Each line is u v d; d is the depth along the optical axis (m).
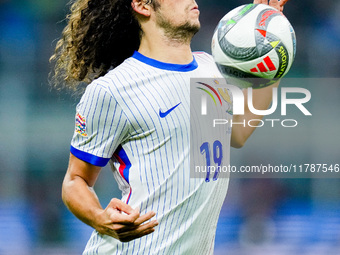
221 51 11.23
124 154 10.83
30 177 37.34
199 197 10.76
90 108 10.55
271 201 33.00
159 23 11.01
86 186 11.02
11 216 31.83
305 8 43.28
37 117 41.09
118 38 12.16
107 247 10.88
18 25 43.31
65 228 30.05
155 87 10.65
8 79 42.44
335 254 25.25
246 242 27.41
